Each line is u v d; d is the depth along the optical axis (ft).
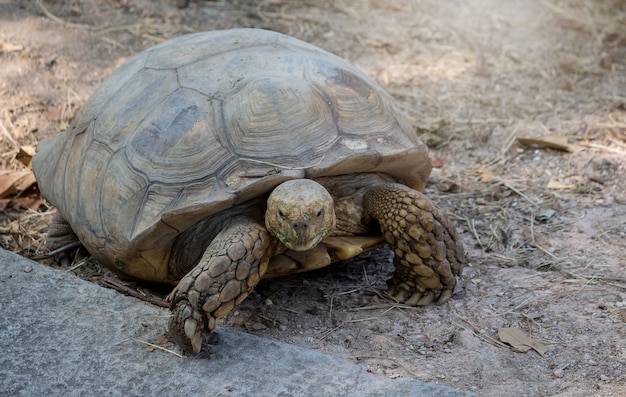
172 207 9.39
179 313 8.56
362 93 10.80
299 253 9.66
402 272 10.49
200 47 11.26
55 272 10.50
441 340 9.66
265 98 9.92
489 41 21.08
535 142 15.61
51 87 16.93
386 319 10.14
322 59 11.12
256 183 9.17
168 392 8.23
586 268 11.47
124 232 9.78
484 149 15.88
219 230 9.57
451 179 14.65
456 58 20.20
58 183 11.58
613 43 21.38
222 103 10.05
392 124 10.77
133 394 8.21
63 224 11.82
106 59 18.37
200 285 8.52
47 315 9.56
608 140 15.80
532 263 11.73
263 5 22.45
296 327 9.96
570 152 15.35
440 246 10.03
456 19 22.65
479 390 8.51
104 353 8.87
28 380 8.40
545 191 14.06
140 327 9.39
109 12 20.65
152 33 19.84
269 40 11.46
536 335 9.75
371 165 10.07
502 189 14.24
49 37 18.79
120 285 10.57
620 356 9.20
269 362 8.71
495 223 13.10
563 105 17.67
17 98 16.33
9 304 9.74
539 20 22.74
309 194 9.01
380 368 8.95
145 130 10.16
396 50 20.40
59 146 12.07
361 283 11.10
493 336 9.77
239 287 8.74
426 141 16.05
